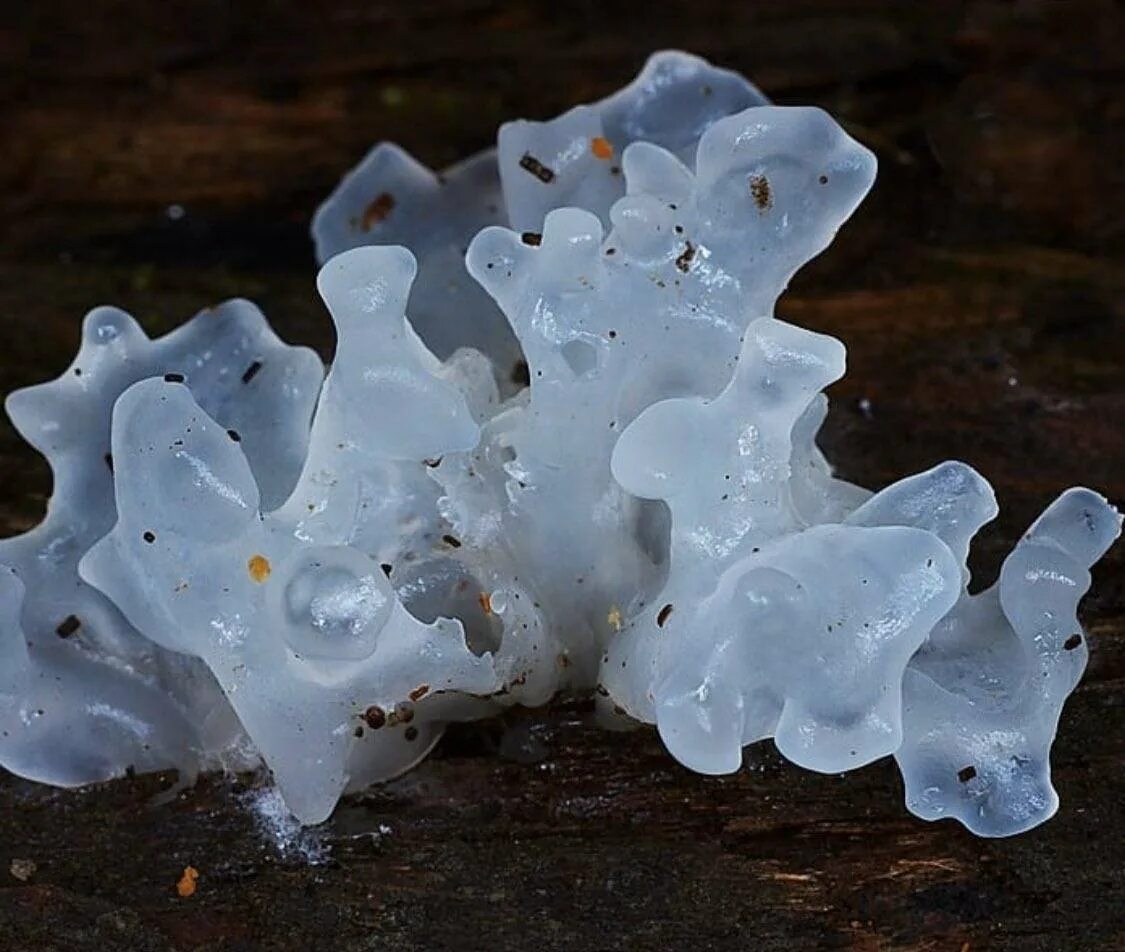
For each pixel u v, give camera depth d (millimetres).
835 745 186
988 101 231
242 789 199
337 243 219
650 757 199
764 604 185
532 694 198
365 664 192
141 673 199
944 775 191
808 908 196
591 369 193
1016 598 192
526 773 199
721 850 197
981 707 192
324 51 238
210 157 234
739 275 194
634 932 196
